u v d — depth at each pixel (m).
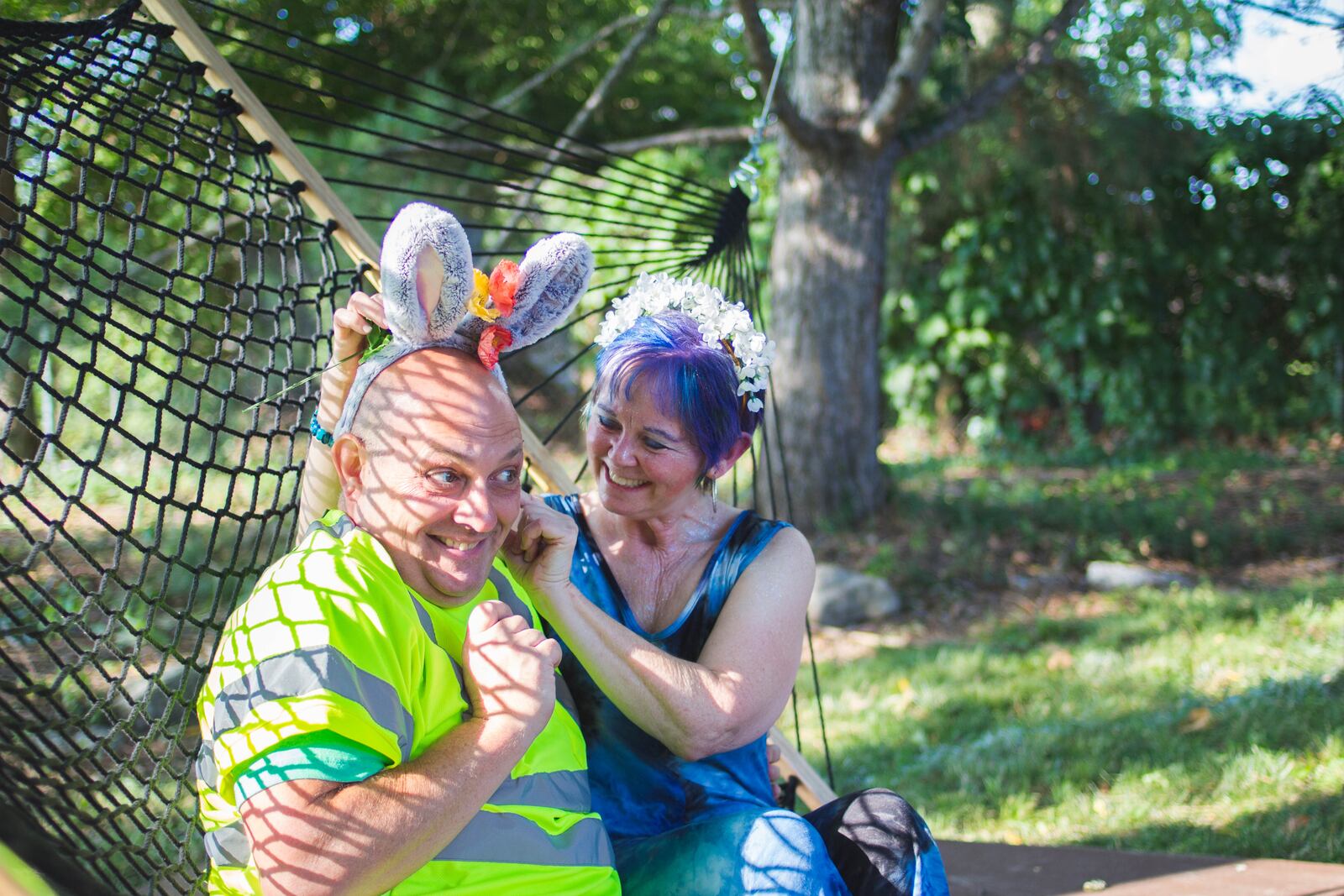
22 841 1.15
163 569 5.30
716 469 2.09
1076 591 7.64
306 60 2.43
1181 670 5.50
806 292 8.58
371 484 1.68
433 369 1.66
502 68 9.61
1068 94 9.68
